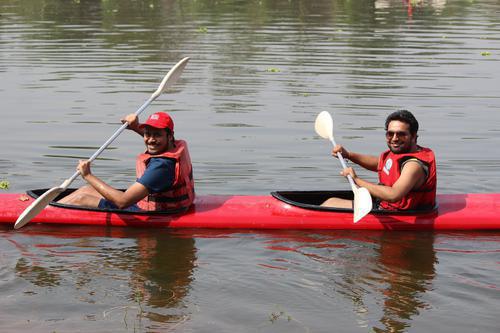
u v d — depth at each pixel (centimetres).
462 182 932
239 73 1595
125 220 794
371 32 2162
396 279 656
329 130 862
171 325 566
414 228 788
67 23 2334
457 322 572
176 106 1328
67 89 1458
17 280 647
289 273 670
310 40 2019
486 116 1257
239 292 627
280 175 959
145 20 2411
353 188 762
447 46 1912
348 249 735
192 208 809
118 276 661
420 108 1310
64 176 950
